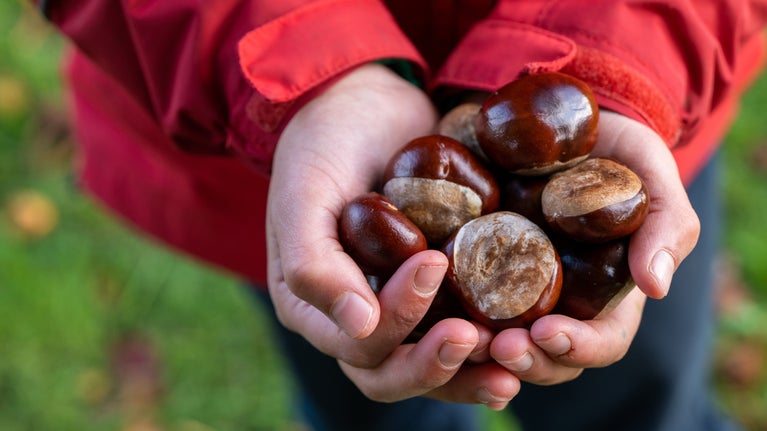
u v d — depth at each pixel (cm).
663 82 36
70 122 69
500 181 36
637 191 33
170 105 38
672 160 35
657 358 44
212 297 64
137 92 39
